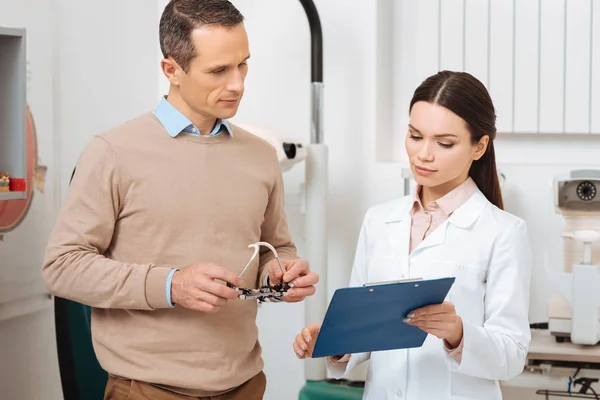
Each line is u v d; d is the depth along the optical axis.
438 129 1.63
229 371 1.64
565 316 2.46
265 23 3.09
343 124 3.02
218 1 1.58
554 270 2.63
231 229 1.66
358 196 3.02
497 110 2.99
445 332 1.53
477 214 1.73
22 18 2.29
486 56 2.99
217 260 1.64
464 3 3.00
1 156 1.79
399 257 1.75
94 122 2.71
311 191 2.83
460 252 1.70
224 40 1.54
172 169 1.62
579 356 2.38
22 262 2.28
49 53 2.42
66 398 2.09
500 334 1.64
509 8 2.96
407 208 1.80
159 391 1.60
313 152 2.82
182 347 1.60
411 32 3.09
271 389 3.12
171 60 1.59
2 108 1.78
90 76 2.67
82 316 2.06
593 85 2.92
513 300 1.66
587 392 2.68
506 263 1.68
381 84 3.04
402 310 1.48
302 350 1.76
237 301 1.67
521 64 2.96
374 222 1.85
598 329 2.41
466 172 1.77
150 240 1.61
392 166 2.98
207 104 1.59
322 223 2.84
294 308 3.07
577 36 2.92
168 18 1.59
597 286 2.39
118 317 1.62
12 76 1.77
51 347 2.47
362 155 3.02
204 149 1.65
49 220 2.43
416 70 3.09
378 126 3.01
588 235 2.44
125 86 2.90
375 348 1.57
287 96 3.09
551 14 2.93
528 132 2.98
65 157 2.54
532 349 2.41
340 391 2.78
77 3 2.59
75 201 1.59
